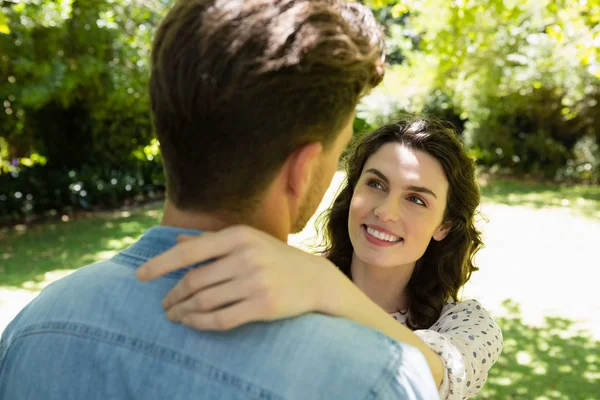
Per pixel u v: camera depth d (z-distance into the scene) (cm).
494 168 1619
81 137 1251
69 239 905
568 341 514
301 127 78
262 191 81
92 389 80
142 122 1280
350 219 159
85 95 1133
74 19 991
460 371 116
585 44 572
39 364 84
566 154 1533
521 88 1476
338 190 184
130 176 1257
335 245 179
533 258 788
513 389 426
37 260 771
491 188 1408
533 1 1095
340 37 79
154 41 83
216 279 77
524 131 1608
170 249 78
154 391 77
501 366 465
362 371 77
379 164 154
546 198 1269
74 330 83
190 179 81
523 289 660
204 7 78
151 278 77
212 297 75
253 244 78
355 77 81
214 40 76
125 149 1292
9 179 1094
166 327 80
